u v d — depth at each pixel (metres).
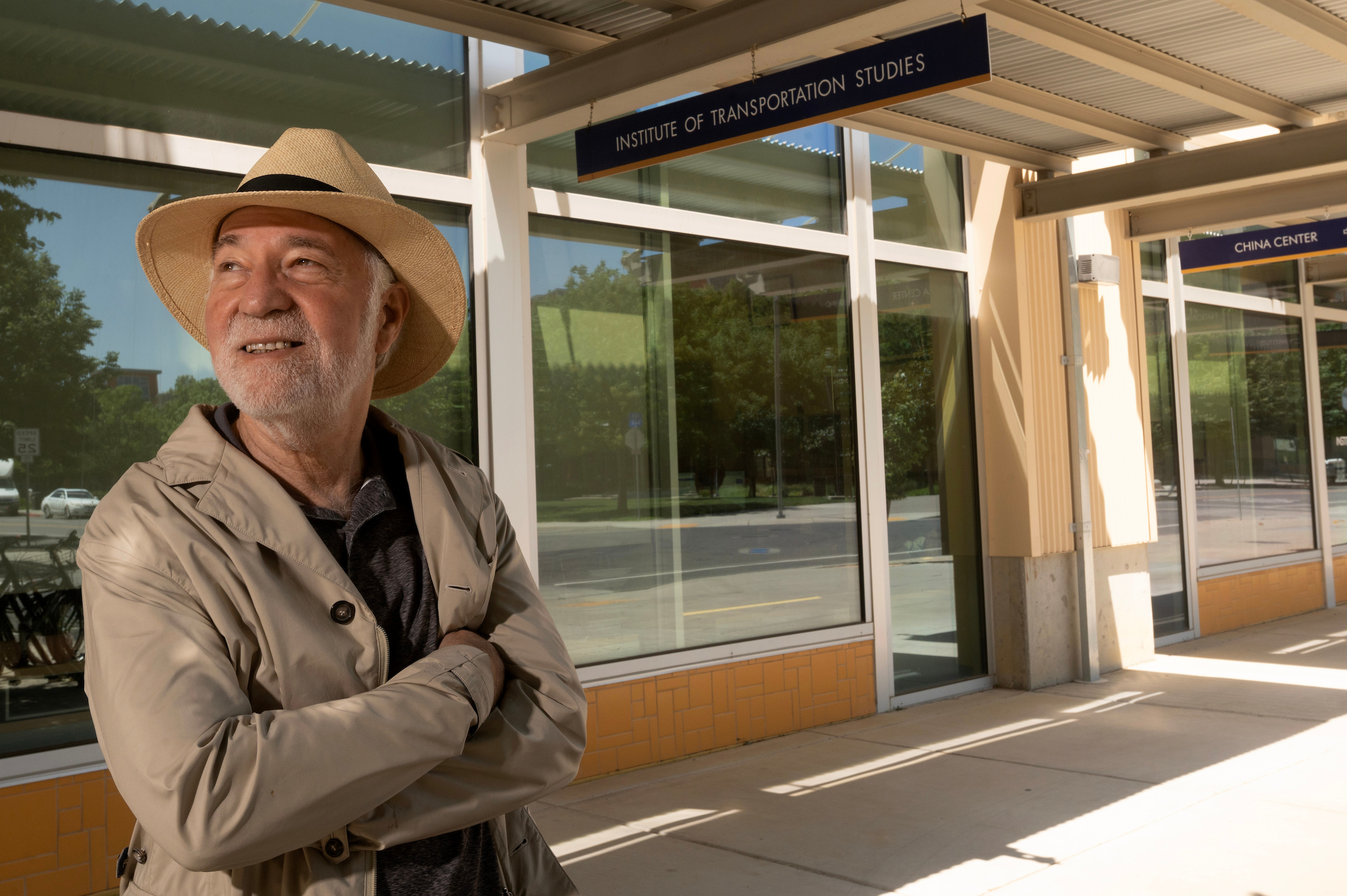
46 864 4.02
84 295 4.30
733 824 5.00
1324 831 4.72
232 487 1.23
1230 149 7.07
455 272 1.45
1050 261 8.37
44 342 4.20
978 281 8.24
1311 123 6.95
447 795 1.23
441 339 1.57
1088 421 8.70
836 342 7.26
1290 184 8.21
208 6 4.65
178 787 1.02
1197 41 5.71
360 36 5.14
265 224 1.29
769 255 6.88
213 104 4.65
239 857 1.04
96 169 4.34
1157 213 8.96
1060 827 4.85
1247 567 11.27
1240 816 4.96
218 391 4.62
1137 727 6.80
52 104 4.21
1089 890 4.09
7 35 4.12
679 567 6.32
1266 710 7.23
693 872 4.38
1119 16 5.38
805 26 4.38
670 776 5.85
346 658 1.22
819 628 7.02
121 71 4.39
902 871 4.34
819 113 4.36
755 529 6.72
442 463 1.49
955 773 5.80
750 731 6.56
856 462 7.33
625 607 6.06
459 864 1.30
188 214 1.31
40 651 4.14
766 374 6.82
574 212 5.86
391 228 1.35
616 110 5.07
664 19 5.06
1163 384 10.38
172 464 1.24
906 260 7.76
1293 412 12.31
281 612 1.18
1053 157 8.00
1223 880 4.16
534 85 5.36
